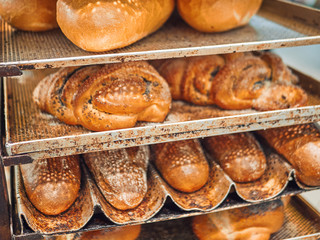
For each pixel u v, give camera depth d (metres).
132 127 0.68
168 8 0.73
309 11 0.76
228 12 0.71
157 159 0.79
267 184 0.79
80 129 0.69
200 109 0.78
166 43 0.69
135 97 0.65
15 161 0.62
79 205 0.72
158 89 0.69
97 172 0.74
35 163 0.73
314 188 0.78
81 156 0.81
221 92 0.76
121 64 0.68
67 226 0.68
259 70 0.76
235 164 0.79
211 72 0.78
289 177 0.76
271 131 0.82
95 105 0.65
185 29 0.78
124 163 0.75
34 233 0.65
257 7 0.77
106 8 0.60
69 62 0.59
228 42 0.69
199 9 0.72
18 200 0.66
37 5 0.71
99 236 0.77
